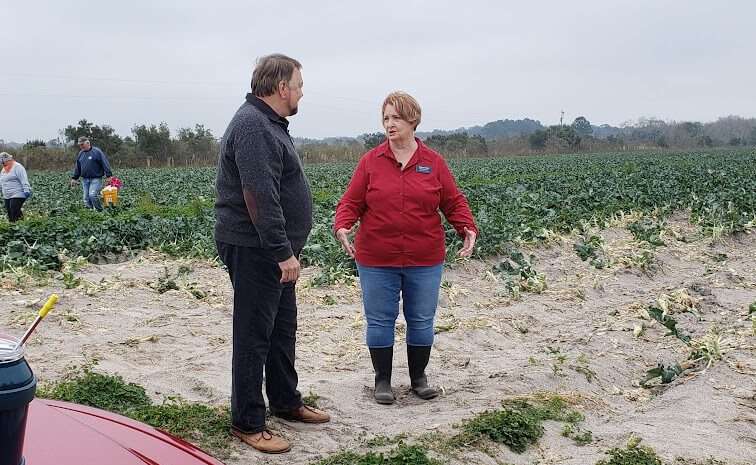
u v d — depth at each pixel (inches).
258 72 179.9
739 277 436.5
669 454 184.7
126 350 264.8
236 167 178.2
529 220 560.4
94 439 104.1
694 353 270.7
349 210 223.8
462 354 279.9
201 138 2645.2
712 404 224.4
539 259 474.9
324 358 271.9
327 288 376.5
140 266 426.3
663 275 454.9
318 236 473.7
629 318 333.4
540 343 302.4
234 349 184.9
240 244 179.8
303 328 306.5
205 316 319.0
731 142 5017.2
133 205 819.4
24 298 332.5
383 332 227.3
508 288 381.4
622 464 176.9
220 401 216.5
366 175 223.1
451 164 2044.8
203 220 567.8
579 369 257.3
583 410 221.3
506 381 243.3
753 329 298.7
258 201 173.3
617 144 4005.9
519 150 3673.7
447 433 191.2
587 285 406.3
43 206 868.6
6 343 88.2
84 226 505.4
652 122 5713.6
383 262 223.3
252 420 184.7
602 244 509.0
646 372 268.1
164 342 278.5
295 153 187.5
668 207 686.5
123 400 204.4
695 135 5078.7
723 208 659.4
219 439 185.3
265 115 179.2
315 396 224.4
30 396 85.2
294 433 198.2
